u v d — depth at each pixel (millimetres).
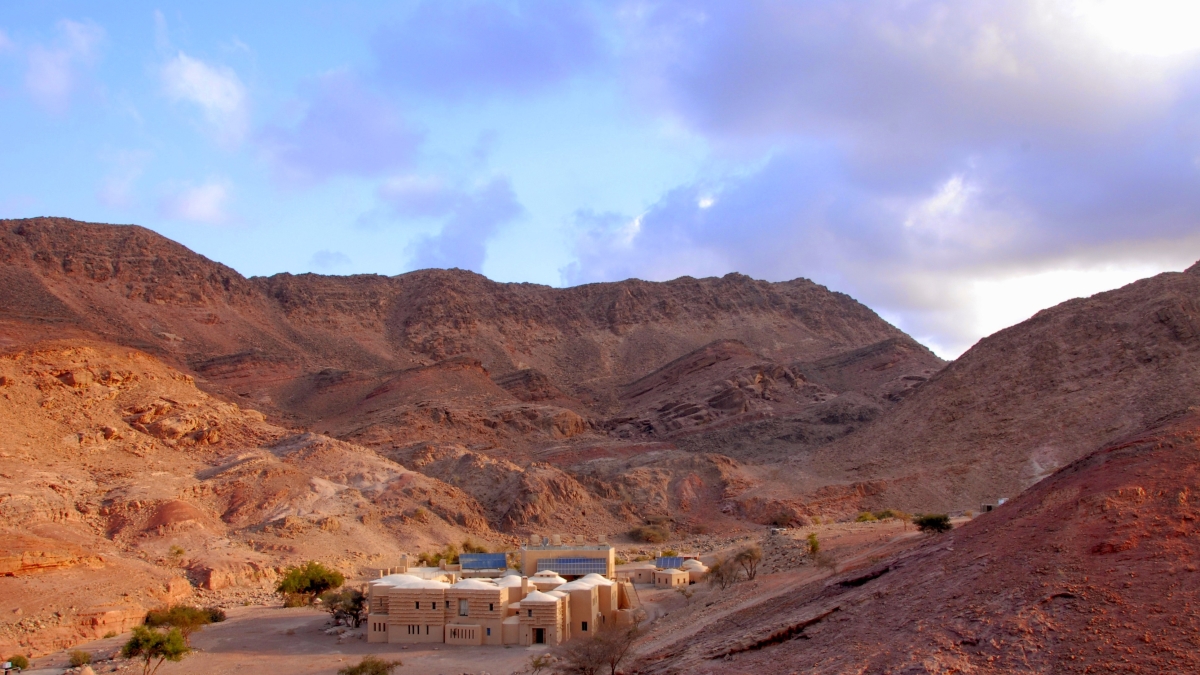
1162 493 39594
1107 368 151500
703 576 96188
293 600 91312
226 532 113938
